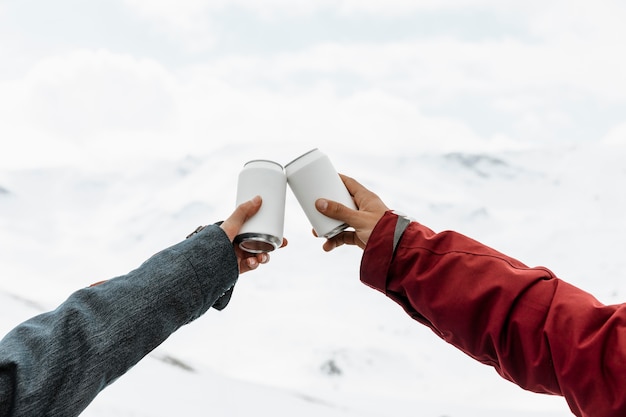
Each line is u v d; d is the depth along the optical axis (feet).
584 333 2.33
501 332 2.53
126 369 2.35
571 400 2.35
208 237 2.74
